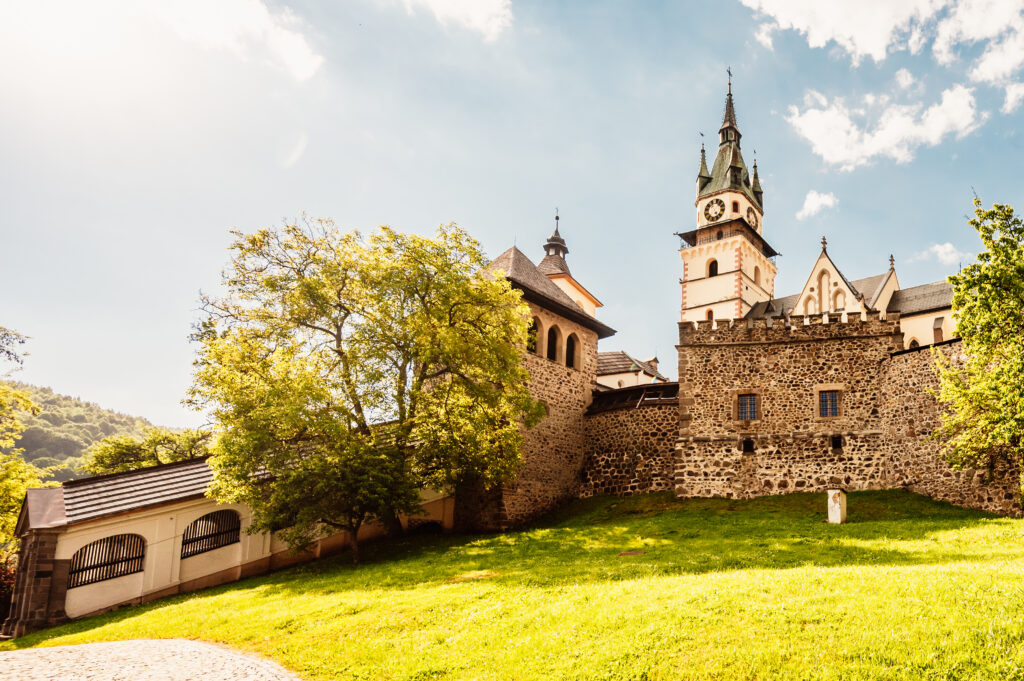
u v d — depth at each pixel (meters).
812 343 29.31
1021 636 8.91
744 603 11.05
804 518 23.73
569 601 12.62
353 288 24.44
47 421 80.56
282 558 25.17
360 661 11.41
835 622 10.00
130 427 96.19
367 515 24.61
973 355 21.64
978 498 23.30
